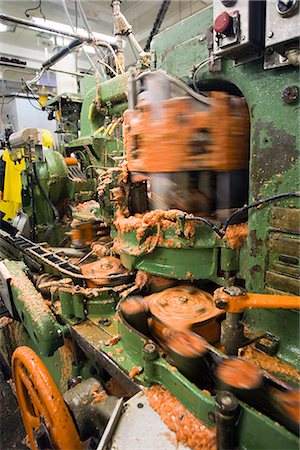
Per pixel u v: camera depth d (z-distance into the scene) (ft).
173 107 3.32
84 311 4.63
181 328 3.32
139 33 14.78
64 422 3.16
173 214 3.56
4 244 8.79
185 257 3.71
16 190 9.59
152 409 2.71
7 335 8.36
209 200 3.71
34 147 8.09
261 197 3.10
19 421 6.93
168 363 2.88
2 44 15.37
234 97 3.53
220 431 2.21
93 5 13.25
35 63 16.85
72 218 8.71
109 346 3.75
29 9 11.80
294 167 2.80
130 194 4.28
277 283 3.03
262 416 2.16
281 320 3.11
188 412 2.57
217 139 3.38
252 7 2.61
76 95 10.43
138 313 3.63
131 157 3.90
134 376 3.10
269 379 2.45
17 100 16.39
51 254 6.28
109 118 7.34
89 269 5.26
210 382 2.87
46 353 4.53
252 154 3.13
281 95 2.79
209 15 3.33
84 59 17.11
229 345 3.01
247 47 2.74
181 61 3.75
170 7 13.24
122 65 7.80
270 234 3.04
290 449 2.04
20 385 4.37
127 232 4.06
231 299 2.78
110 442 2.43
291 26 2.43
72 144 8.88
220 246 3.51
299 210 2.77
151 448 2.37
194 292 4.12
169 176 3.59
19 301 5.40
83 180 8.92
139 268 4.10
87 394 3.51
